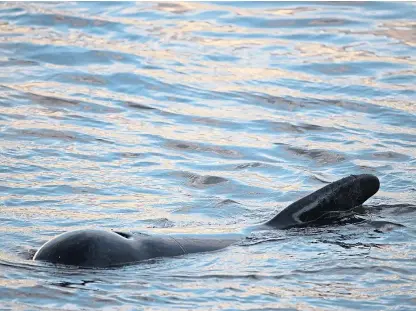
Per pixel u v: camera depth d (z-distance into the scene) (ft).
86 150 144.87
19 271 93.45
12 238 107.34
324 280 95.20
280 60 189.98
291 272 96.99
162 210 121.90
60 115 160.04
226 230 109.19
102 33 203.21
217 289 91.86
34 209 119.55
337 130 157.07
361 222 113.50
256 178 136.67
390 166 140.26
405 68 184.85
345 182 114.11
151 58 189.67
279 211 121.60
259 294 91.04
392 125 159.53
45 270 93.86
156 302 87.97
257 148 149.28
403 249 104.68
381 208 119.75
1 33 199.72
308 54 192.85
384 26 208.64
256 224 111.86
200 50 195.11
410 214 117.60
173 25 210.38
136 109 165.78
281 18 214.48
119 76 179.52
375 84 177.58
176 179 135.54
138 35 202.69
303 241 106.42
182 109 166.71
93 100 168.25
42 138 148.56
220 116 163.53
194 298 89.35
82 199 124.67
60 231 111.24
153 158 143.54
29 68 182.09
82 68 182.91
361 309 87.97
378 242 106.83
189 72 183.52
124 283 91.71
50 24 207.41
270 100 171.01
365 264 99.55
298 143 151.43
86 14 214.69
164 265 97.19
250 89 175.73
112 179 133.49
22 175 132.16
